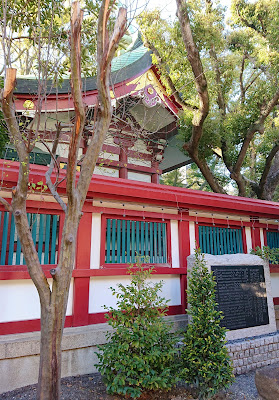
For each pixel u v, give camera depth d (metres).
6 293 5.00
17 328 4.96
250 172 16.34
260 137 14.91
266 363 5.89
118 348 4.17
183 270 6.74
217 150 13.94
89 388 4.70
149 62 10.13
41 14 5.45
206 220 7.34
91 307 5.68
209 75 9.97
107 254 6.02
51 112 8.51
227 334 5.91
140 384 4.50
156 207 6.70
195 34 8.48
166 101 10.59
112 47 3.33
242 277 6.43
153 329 4.40
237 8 13.55
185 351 4.63
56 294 3.29
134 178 11.25
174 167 15.50
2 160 5.05
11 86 3.16
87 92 8.77
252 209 7.61
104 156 10.41
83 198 3.57
